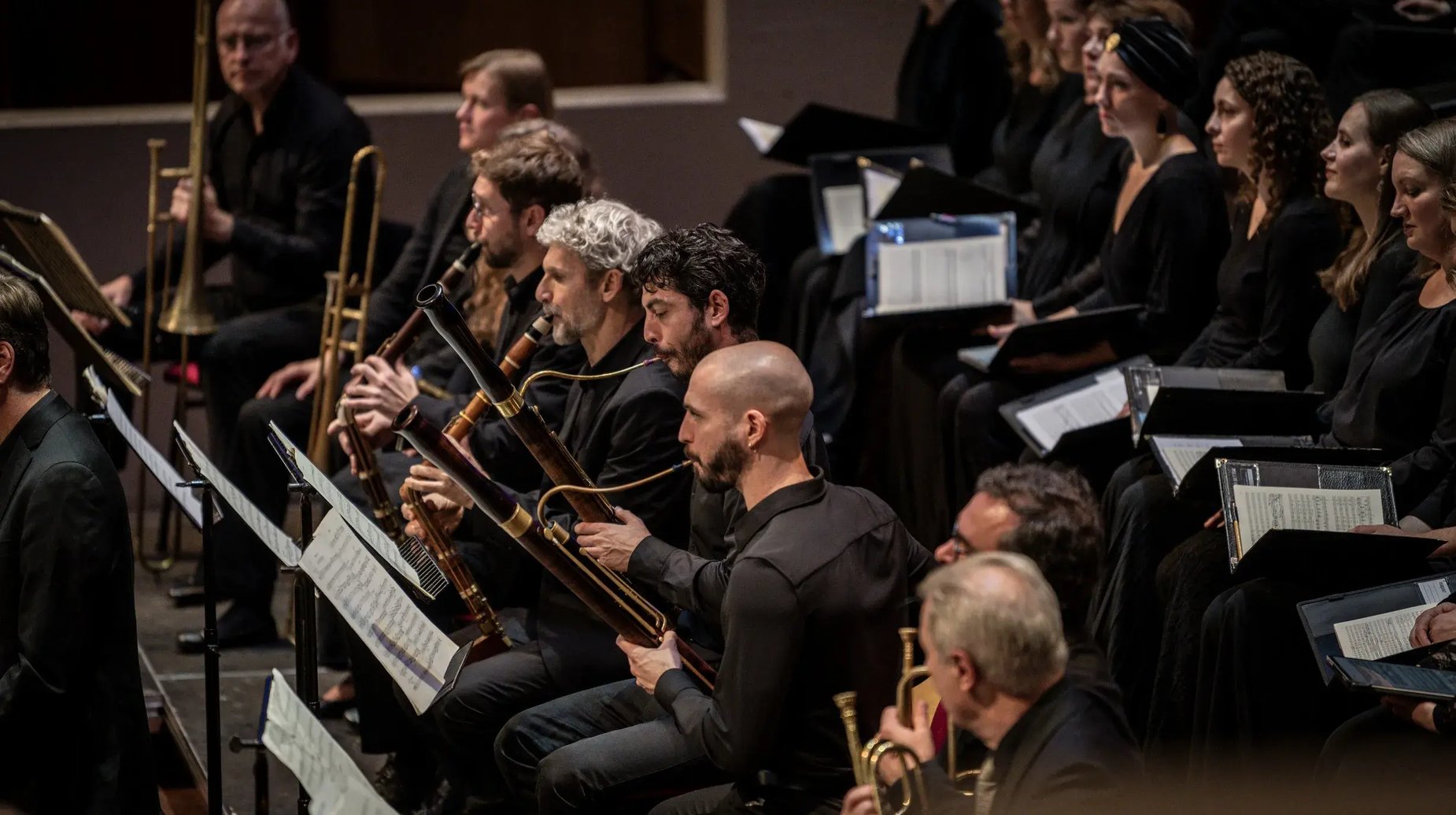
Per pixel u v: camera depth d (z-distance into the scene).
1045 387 13.32
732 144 20.84
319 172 16.69
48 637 9.03
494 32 22.47
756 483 8.12
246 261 16.61
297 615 8.90
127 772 9.37
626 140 20.66
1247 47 15.61
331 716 12.98
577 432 10.46
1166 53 13.23
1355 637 8.60
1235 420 10.82
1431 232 9.73
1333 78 14.56
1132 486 11.27
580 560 8.79
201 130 16.25
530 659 10.02
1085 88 14.73
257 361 16.03
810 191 18.86
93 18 21.58
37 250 14.48
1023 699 6.45
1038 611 6.38
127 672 9.42
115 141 19.34
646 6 22.33
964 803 6.95
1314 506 9.57
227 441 16.03
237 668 13.79
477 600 10.32
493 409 11.71
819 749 7.88
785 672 7.68
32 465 9.21
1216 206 13.16
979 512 7.16
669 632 8.72
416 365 14.37
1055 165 15.02
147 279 16.81
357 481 12.87
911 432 15.16
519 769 9.37
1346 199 11.08
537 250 11.92
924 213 14.99
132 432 10.16
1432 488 9.71
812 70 20.89
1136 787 6.35
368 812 6.93
